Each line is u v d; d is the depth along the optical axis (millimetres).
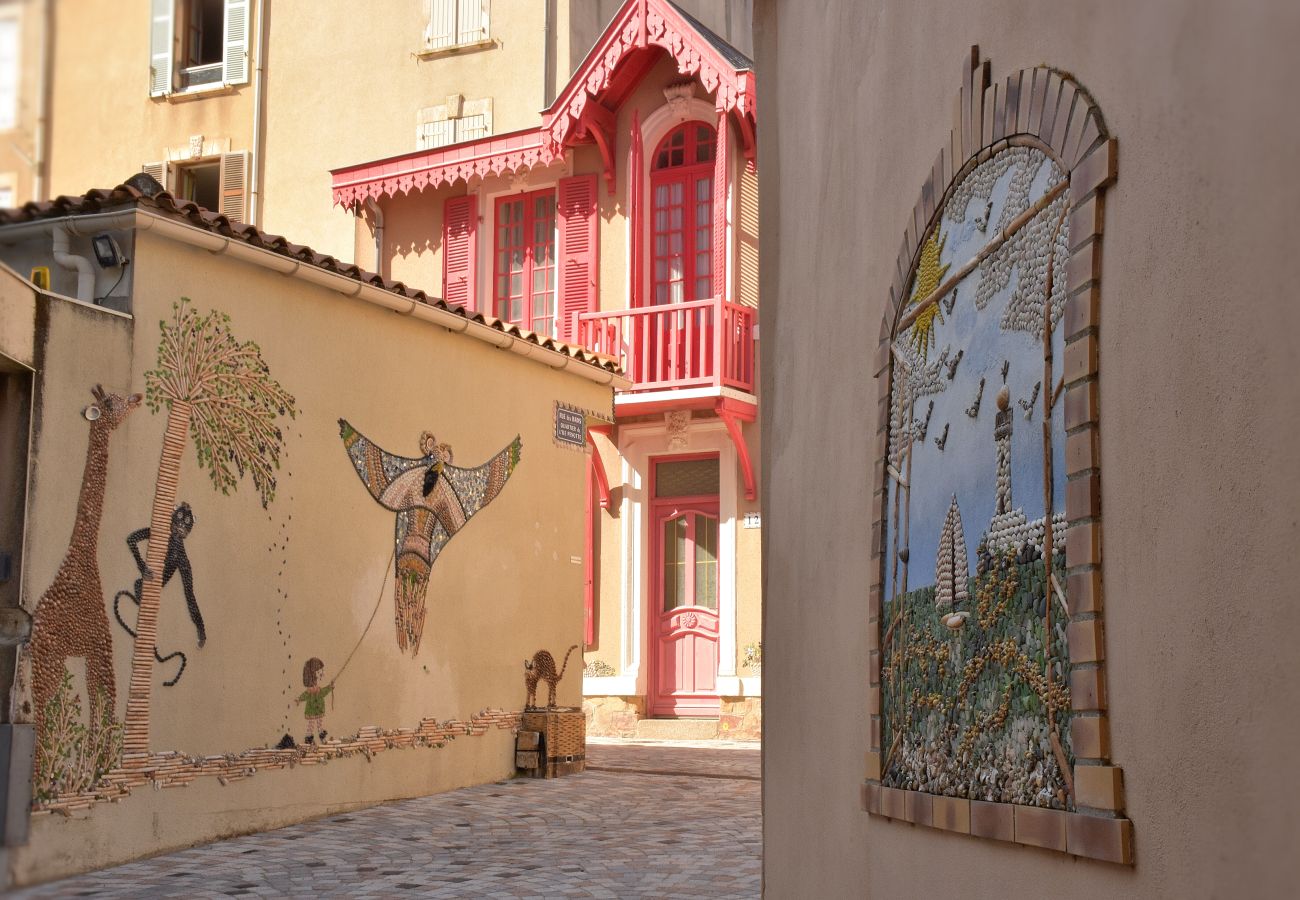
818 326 5746
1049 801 3150
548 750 12102
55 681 7750
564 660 12875
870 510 4859
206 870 7859
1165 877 2617
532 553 12562
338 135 19531
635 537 16859
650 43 16656
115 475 8234
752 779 12141
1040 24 3451
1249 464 2359
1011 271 3535
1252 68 2369
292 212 19641
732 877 7641
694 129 17219
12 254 8711
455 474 11547
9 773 7402
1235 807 2381
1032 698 3291
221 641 8992
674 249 17141
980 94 3830
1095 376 2980
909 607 4297
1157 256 2715
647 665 16766
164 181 20188
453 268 18391
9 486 7656
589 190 17547
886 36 4895
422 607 11062
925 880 4043
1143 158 2795
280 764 9453
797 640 5840
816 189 5887
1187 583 2564
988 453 3654
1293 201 2229
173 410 8695
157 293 8617
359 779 10219
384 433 10695
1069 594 3035
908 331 4461
